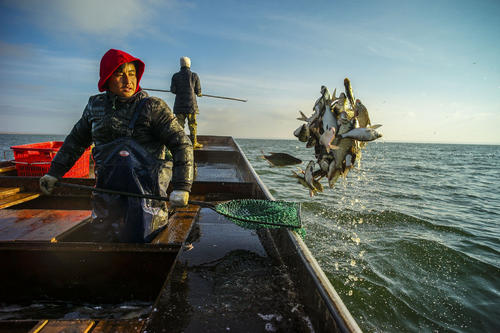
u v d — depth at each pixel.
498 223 7.09
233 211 2.30
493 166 28.42
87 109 2.19
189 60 6.47
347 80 1.93
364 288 3.73
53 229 2.22
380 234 5.73
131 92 2.13
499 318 3.28
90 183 3.53
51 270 1.81
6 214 2.58
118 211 2.14
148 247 1.86
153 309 1.36
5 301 1.80
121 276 1.85
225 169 5.95
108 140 2.14
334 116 2.06
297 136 2.15
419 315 3.29
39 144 5.20
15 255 1.78
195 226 2.54
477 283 4.02
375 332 3.00
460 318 3.27
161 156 2.33
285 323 1.31
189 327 1.24
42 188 2.22
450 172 20.30
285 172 14.71
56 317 1.68
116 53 1.98
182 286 1.57
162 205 2.37
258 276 1.72
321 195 9.13
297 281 1.61
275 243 2.23
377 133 1.78
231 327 1.26
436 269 4.37
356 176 15.05
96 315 1.71
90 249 1.79
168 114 2.22
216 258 1.93
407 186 12.45
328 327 1.12
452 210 8.29
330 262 4.37
